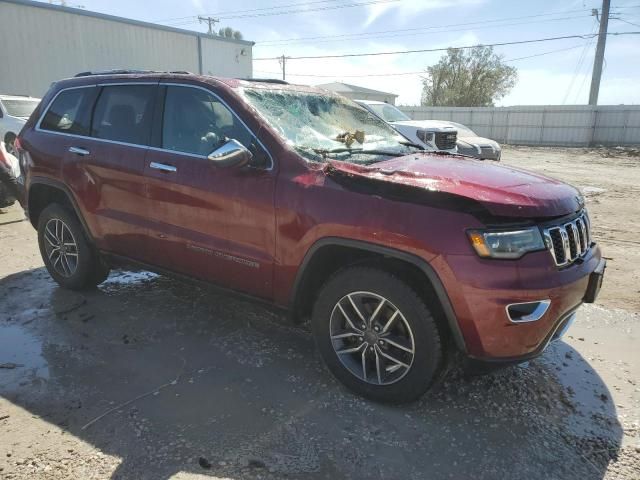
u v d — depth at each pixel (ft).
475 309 8.38
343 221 9.24
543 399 10.07
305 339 12.43
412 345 9.15
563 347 12.28
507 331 8.38
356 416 9.42
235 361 11.34
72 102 14.42
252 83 12.18
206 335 12.56
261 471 7.98
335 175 9.67
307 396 10.03
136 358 11.41
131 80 13.12
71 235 14.64
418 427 9.14
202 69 72.28
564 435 9.00
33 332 12.60
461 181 9.28
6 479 7.75
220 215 10.94
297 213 9.80
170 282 16.03
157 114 12.33
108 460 8.18
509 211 8.42
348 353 10.11
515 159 69.21
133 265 13.46
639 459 8.41
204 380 10.53
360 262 9.64
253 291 11.00
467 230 8.34
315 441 8.70
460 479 7.91
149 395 9.98
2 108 38.86
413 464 8.21
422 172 9.87
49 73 55.72
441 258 8.41
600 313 14.26
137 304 14.35
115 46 61.21
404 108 121.80
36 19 53.78
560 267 8.82
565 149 89.56
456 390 10.30
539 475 8.02
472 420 9.36
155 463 8.12
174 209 11.76
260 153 10.54
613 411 9.72
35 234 22.21
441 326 9.03
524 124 104.88
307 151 10.59
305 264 9.89
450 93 169.17
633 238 22.57
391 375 9.59
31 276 16.62
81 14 57.36
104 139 13.30
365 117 13.89
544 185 9.75
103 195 13.24
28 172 15.06
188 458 8.23
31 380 10.46
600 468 8.20
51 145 14.40
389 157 11.32
